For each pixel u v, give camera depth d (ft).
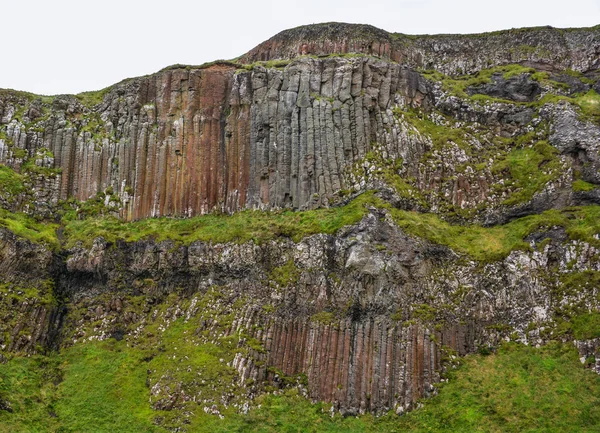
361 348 165.27
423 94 218.38
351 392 160.86
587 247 167.73
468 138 205.87
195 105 220.64
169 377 165.68
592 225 172.45
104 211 213.05
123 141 221.46
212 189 211.82
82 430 158.10
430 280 174.70
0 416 154.71
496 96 218.59
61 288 196.13
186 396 160.15
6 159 217.36
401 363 161.99
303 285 176.24
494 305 170.40
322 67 214.28
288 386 164.86
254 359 166.50
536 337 162.09
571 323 160.56
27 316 182.91
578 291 163.63
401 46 237.45
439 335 165.99
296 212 195.31
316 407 160.04
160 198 212.64
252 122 213.05
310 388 163.43
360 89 208.13
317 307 172.86
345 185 195.93
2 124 226.99
